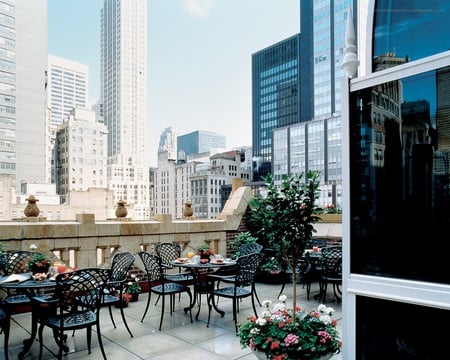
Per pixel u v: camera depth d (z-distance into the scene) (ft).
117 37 566.77
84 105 621.72
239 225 29.12
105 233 22.58
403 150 10.14
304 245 12.40
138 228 23.93
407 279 9.91
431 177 9.67
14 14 295.07
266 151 383.86
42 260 15.99
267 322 12.16
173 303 21.20
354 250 10.87
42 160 306.14
